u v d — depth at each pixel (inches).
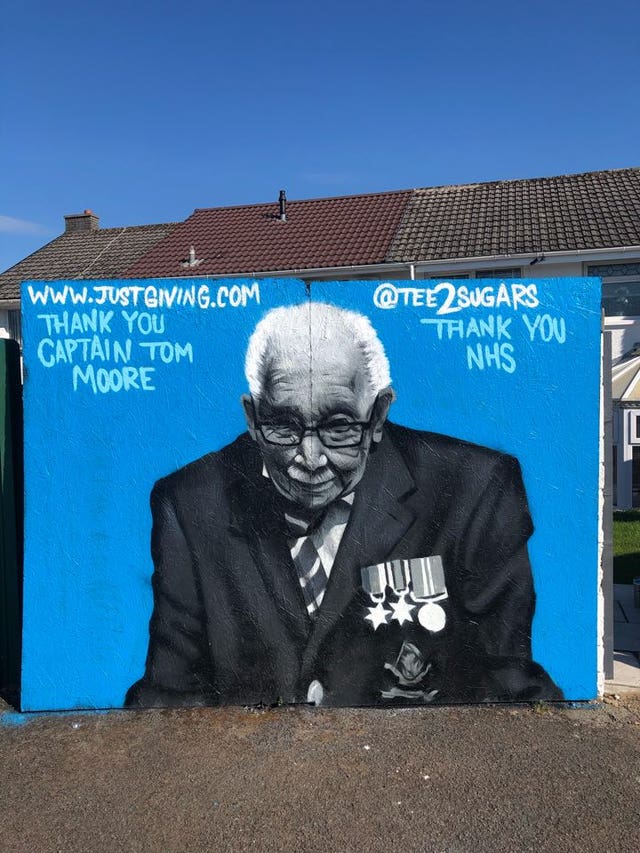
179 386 156.9
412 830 113.7
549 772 128.7
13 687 170.2
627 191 589.0
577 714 151.3
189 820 117.4
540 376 154.9
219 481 156.9
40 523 157.0
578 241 512.4
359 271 538.6
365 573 156.5
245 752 137.9
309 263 560.4
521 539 155.9
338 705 156.3
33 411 157.1
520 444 155.6
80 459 156.9
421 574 156.5
